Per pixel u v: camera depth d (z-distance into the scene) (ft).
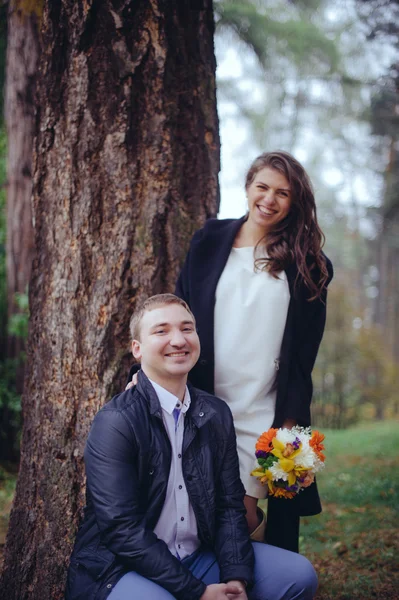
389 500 16.43
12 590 9.41
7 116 23.29
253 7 26.94
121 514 6.94
